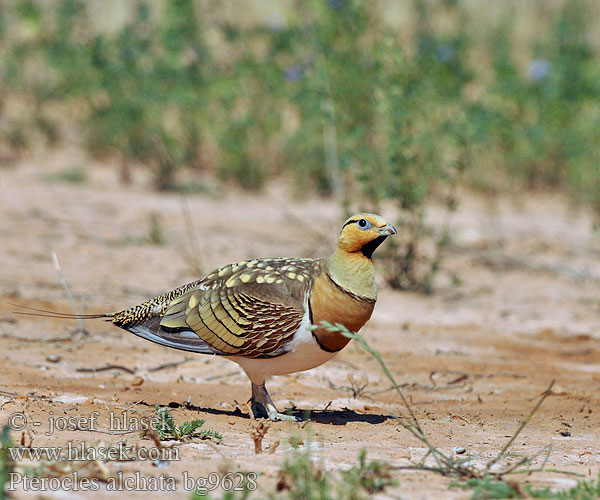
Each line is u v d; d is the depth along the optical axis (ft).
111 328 48.39
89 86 95.09
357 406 38.47
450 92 81.97
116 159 98.37
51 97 106.32
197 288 34.09
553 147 99.19
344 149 66.08
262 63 94.84
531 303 60.64
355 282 32.35
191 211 81.30
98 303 51.90
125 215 77.46
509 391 42.55
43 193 81.66
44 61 103.55
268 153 99.19
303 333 32.40
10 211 73.36
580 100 97.91
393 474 26.17
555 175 100.58
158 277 59.52
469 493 24.44
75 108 107.65
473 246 75.46
